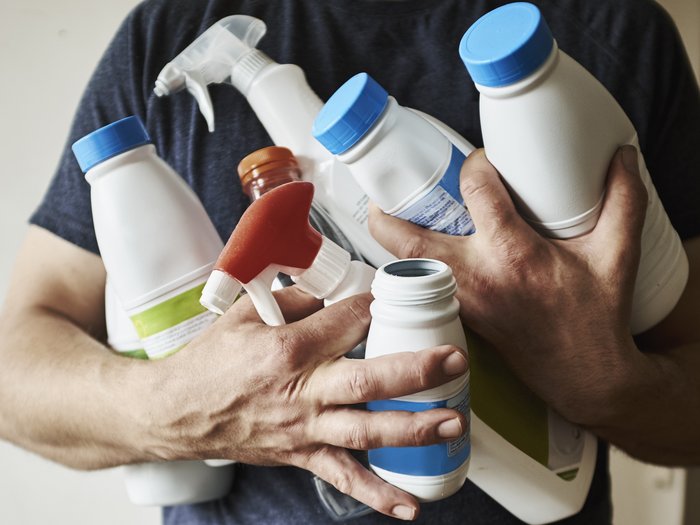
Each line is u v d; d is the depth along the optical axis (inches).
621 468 48.3
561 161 18.7
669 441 25.5
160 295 21.3
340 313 18.6
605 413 22.8
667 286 22.4
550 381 21.9
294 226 18.6
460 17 28.4
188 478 26.3
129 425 21.7
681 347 26.5
